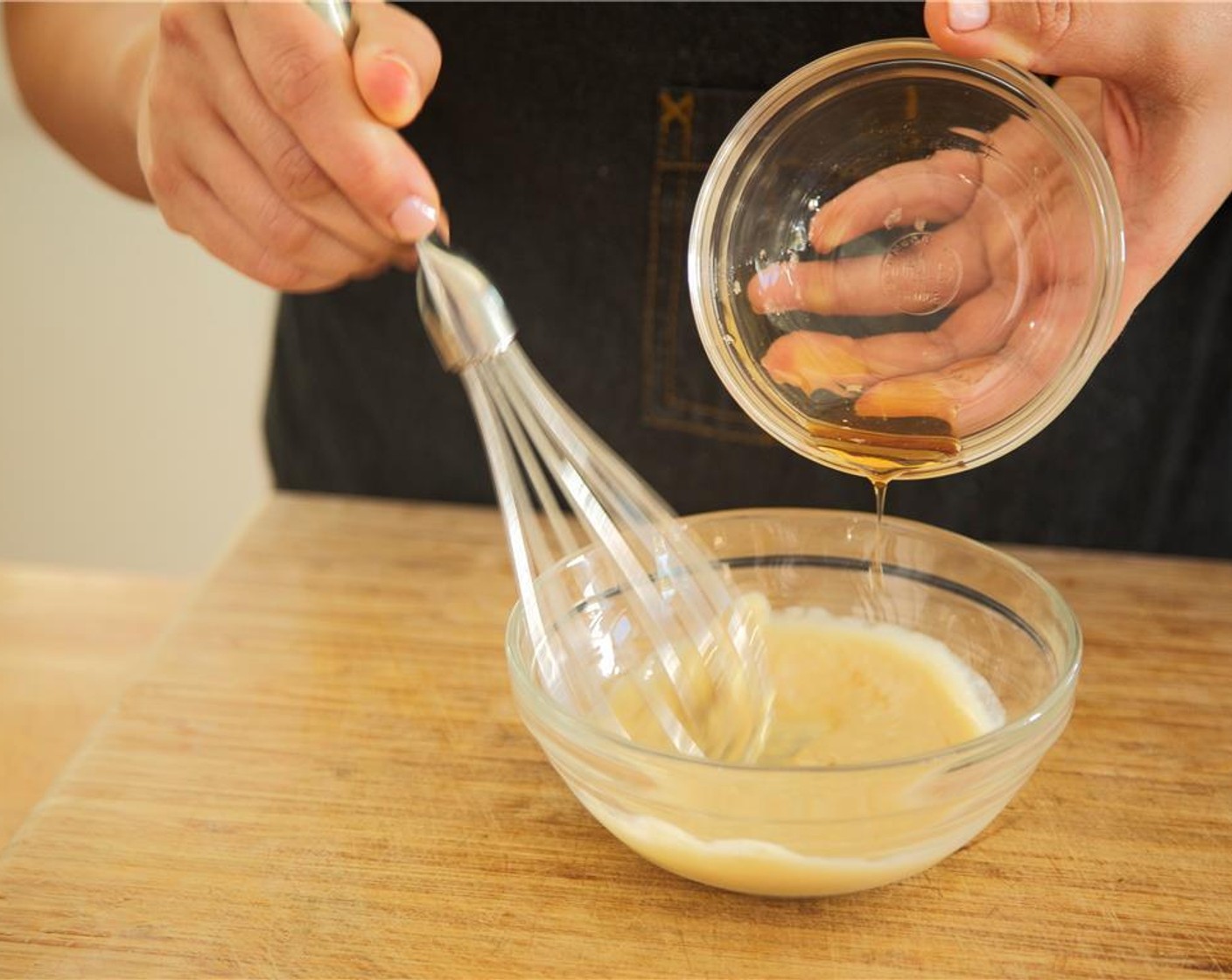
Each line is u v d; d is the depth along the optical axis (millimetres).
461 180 666
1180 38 459
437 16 637
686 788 413
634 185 649
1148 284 510
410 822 478
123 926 439
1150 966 423
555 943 433
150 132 542
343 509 669
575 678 487
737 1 609
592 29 626
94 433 1252
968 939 433
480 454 708
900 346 476
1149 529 668
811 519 512
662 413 684
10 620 661
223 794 491
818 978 421
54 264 1190
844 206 471
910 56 451
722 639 482
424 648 564
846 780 404
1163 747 506
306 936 436
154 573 1309
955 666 499
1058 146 448
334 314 697
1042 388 460
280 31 477
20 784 556
